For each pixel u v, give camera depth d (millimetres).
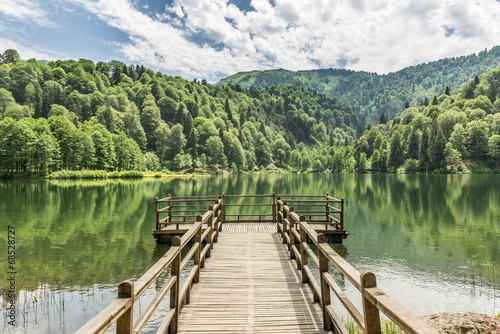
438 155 81312
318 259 4094
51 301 7289
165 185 50906
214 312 4395
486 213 20812
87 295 7617
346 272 2482
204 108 156125
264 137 149125
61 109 95500
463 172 77875
